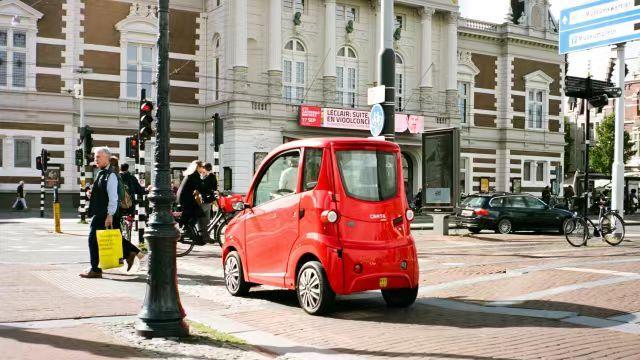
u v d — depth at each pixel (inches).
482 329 294.0
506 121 1887.3
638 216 1742.1
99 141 1374.3
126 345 252.5
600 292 377.1
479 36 1850.4
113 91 1391.5
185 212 579.8
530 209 930.1
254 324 309.6
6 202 1289.4
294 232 347.3
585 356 244.5
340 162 336.8
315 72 1542.8
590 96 721.6
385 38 577.6
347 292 325.7
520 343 265.1
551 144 1983.3
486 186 1824.6
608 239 692.7
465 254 593.0
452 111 1728.6
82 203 1035.3
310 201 339.0
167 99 281.3
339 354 249.6
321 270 328.8
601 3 771.4
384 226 339.6
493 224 910.4
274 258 362.0
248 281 381.7
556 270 460.1
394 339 276.1
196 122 1489.9
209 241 637.9
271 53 1448.1
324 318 324.8
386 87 573.0
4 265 493.0
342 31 1582.2
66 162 1336.1
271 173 375.9
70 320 295.7
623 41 744.3
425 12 1683.1
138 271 473.7
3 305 327.9
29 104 1299.2
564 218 944.9
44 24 1320.1
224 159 1422.2
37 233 826.2
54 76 1327.5
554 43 1964.8
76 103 1354.6
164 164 278.5
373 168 344.8
